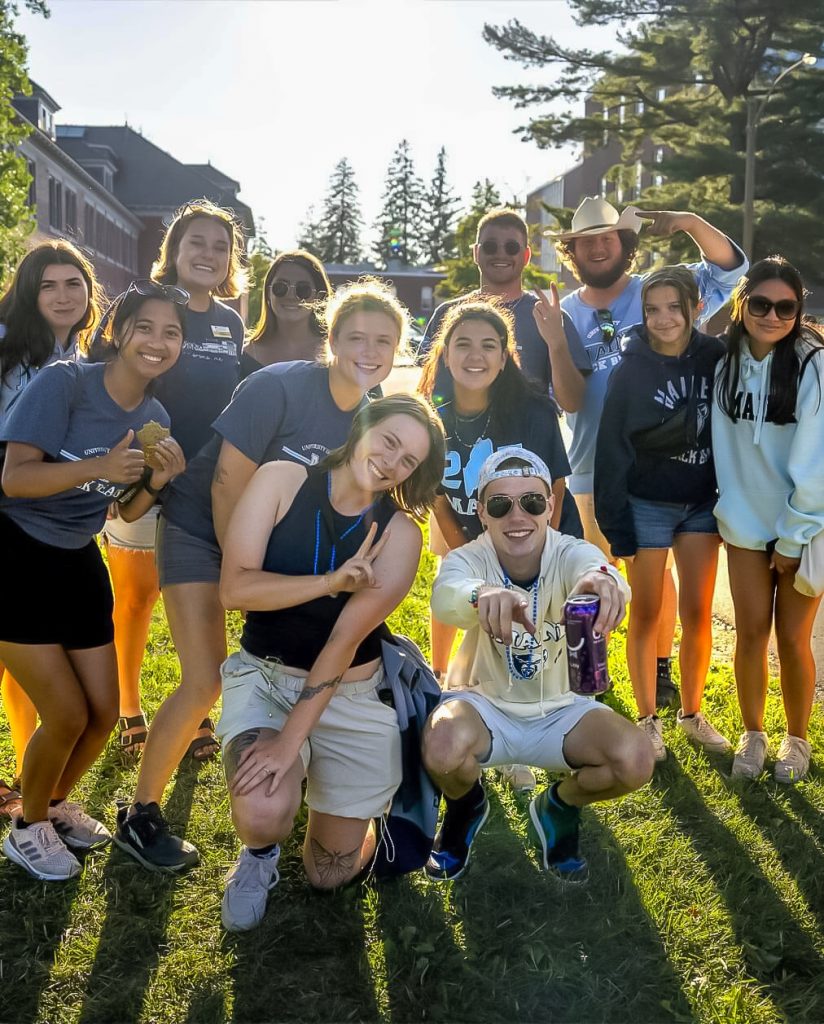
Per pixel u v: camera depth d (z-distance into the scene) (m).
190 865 3.28
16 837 3.23
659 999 2.71
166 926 2.97
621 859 3.37
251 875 2.97
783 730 4.43
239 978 2.76
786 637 3.95
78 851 3.37
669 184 27.52
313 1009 2.65
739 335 3.83
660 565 4.18
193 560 3.41
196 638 3.37
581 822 3.60
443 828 3.23
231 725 2.99
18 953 2.84
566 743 3.07
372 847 3.29
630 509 4.20
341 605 2.99
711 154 25.55
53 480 2.99
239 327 4.25
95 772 3.97
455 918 3.05
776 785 3.94
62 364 3.16
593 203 4.82
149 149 52.91
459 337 3.70
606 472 4.14
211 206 4.08
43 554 3.09
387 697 3.11
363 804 3.05
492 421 3.84
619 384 4.08
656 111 29.31
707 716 4.63
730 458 3.96
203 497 3.43
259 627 3.04
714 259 4.73
